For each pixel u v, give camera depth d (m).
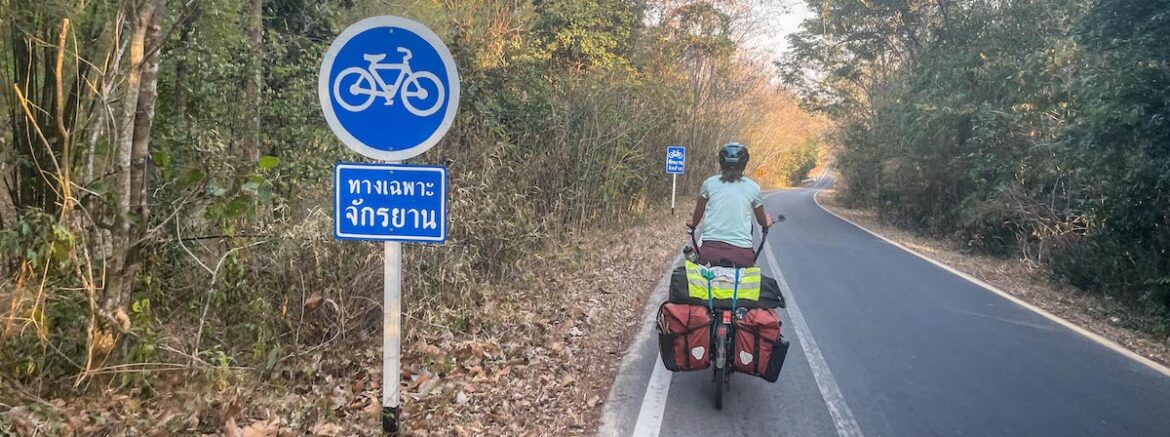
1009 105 17.58
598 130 14.99
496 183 9.38
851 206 38.97
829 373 6.22
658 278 11.13
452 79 3.57
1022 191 15.91
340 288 5.75
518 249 8.92
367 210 3.63
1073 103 13.36
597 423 4.95
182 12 5.51
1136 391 5.93
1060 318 9.00
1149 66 9.47
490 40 13.98
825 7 25.83
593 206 15.38
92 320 4.19
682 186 32.88
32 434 3.70
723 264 5.38
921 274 12.57
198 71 6.90
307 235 5.71
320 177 7.56
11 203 4.93
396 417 3.87
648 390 5.65
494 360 6.02
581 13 18.02
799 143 74.56
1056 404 5.57
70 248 4.06
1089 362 6.81
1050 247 13.29
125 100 4.20
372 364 5.60
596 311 8.13
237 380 4.58
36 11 4.76
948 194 21.81
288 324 5.37
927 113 19.59
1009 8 18.67
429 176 3.59
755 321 5.12
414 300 6.62
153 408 4.32
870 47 26.78
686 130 29.75
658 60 23.84
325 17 9.45
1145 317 9.16
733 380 5.96
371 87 3.59
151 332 4.53
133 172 4.30
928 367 6.48
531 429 4.72
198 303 5.13
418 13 11.05
